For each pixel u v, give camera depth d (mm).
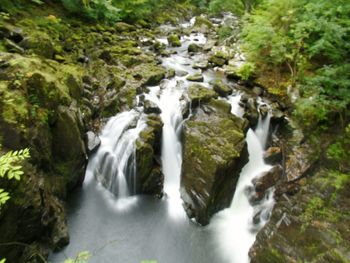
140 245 6402
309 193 6695
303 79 8742
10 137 4867
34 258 5305
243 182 7660
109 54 10703
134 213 7141
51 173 6297
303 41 8766
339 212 5965
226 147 7078
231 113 8164
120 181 7527
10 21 9195
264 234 6250
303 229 5926
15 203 4664
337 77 7098
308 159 7527
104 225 6715
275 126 8547
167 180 7891
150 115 8180
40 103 5840
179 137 8125
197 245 6562
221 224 7074
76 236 6316
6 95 5094
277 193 7273
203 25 18047
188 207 7156
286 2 9359
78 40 11250
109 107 8461
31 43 8219
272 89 9375
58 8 13133
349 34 7445
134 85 9203
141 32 15219
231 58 11961
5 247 4711
